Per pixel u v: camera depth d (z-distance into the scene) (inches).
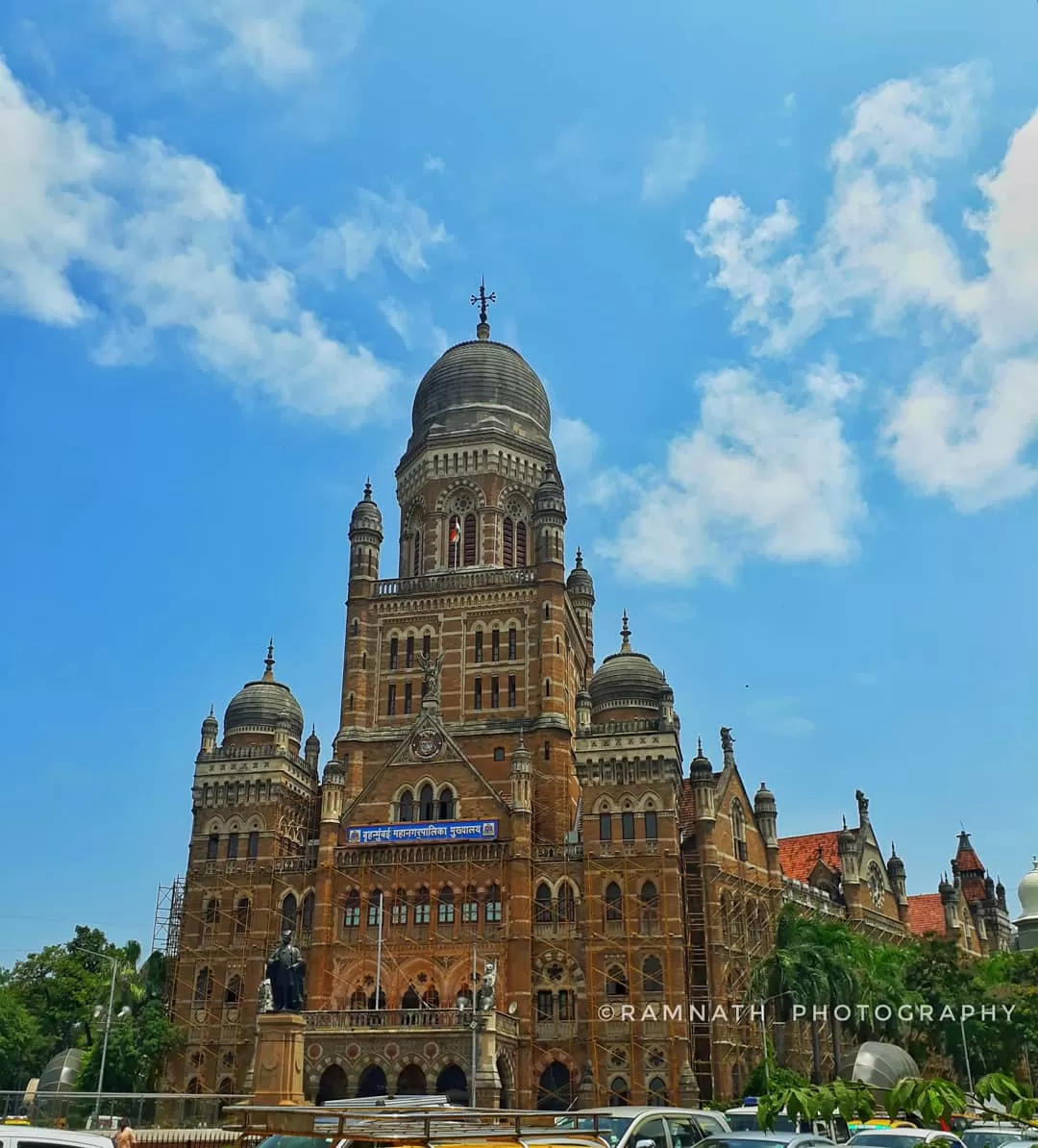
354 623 3818.9
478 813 3366.1
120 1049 3191.4
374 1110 706.8
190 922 3447.3
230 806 3550.7
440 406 4205.2
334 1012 2972.4
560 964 3184.1
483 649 3722.9
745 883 3415.4
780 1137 970.7
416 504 4131.4
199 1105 2007.9
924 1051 3324.3
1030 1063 3567.9
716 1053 3078.2
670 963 3088.1
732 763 3577.8
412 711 3705.7
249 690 3796.8
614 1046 3058.6
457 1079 2908.5
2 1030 3649.1
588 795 3319.4
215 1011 3329.2
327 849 3348.9
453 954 3193.9
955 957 3459.6
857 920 3939.5
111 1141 909.8
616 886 3225.9
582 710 3435.0
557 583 3737.7
